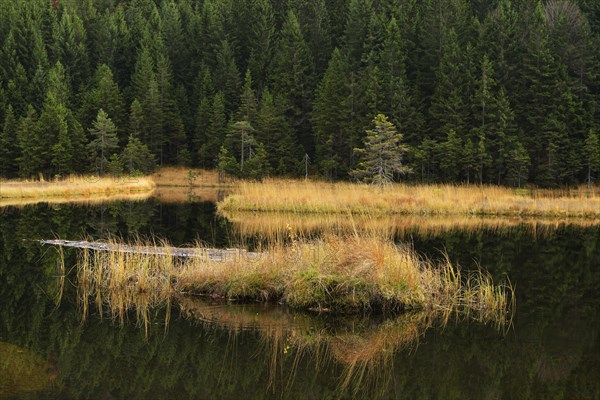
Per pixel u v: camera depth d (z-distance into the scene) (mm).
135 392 6414
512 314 9930
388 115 59156
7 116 62250
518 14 67062
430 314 9875
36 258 14695
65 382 6652
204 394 6379
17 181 52312
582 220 27578
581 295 11516
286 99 67000
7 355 7539
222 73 76562
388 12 79000
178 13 90938
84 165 61719
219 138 68562
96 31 87438
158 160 70938
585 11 71250
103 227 22141
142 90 71562
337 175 61125
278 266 10938
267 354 7773
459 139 53688
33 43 79688
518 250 17438
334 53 67438
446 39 62594
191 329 8820
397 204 29438
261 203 29281
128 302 10453
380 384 6738
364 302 9859
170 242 17672
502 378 6883
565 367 7285
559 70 57000
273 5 92375
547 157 55969
